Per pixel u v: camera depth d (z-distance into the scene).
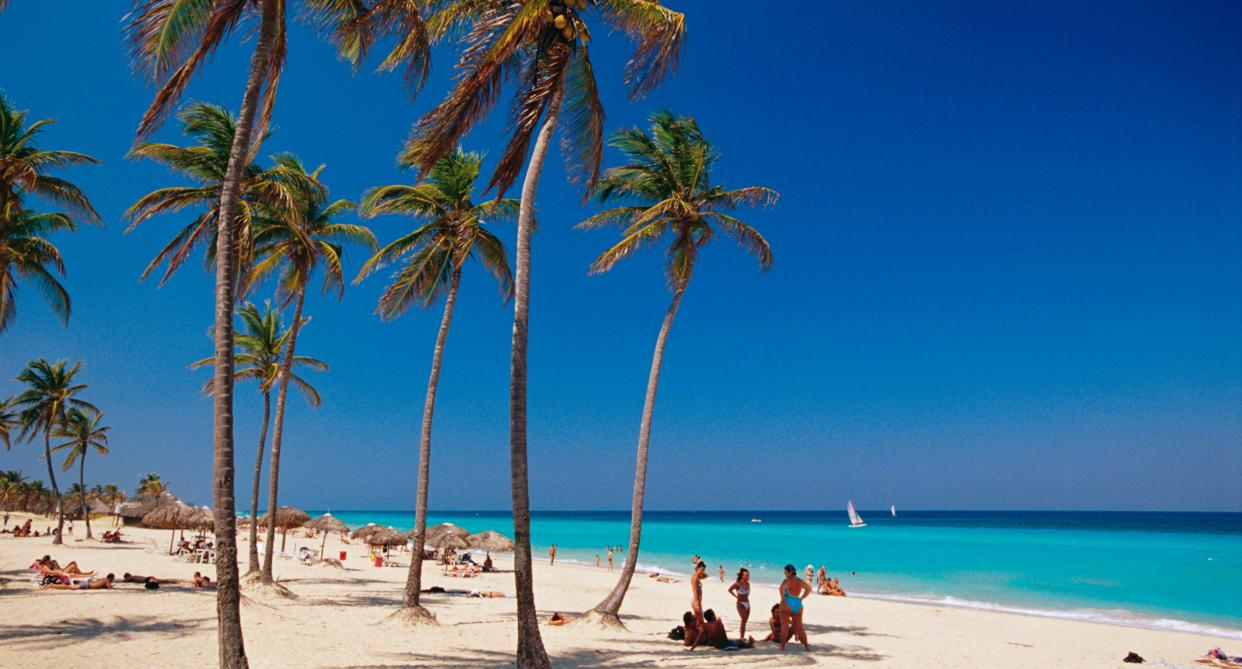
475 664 11.50
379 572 32.59
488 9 10.99
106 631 13.08
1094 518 189.25
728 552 60.50
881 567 44.47
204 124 16.84
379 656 11.80
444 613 17.86
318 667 10.84
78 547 37.34
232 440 8.23
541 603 22.30
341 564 35.19
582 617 15.62
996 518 191.12
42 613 14.73
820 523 151.12
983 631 19.41
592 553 60.91
